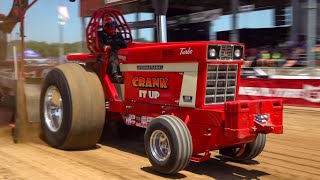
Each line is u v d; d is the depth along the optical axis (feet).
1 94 25.14
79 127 18.24
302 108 33.99
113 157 17.88
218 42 15.15
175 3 64.23
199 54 14.92
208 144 15.01
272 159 18.30
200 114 15.10
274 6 57.57
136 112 17.99
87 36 20.42
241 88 40.16
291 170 16.65
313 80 34.60
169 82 16.29
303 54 45.16
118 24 20.71
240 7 58.08
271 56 50.16
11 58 25.13
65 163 16.60
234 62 15.74
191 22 65.46
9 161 16.69
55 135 19.10
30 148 19.17
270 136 23.26
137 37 64.59
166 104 16.48
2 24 25.48
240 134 13.91
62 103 18.61
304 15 45.91
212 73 15.23
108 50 19.53
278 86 37.09
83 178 14.60
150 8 60.90
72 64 19.61
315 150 19.99
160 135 15.40
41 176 14.73
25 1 22.35
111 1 54.75
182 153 14.53
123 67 18.58
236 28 55.42
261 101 14.56
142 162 17.13
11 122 23.61
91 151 18.98
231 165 17.25
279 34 57.16
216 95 15.51
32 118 21.35
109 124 21.81
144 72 17.43
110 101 19.53
